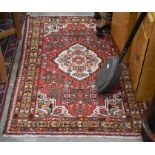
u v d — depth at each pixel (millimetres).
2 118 1668
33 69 1984
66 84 1877
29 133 1575
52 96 1797
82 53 2129
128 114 1688
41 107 1729
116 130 1594
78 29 2363
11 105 1733
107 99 1777
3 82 1890
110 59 1774
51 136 1566
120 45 2000
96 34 2281
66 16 2504
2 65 1808
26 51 2139
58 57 2090
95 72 1970
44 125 1621
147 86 1665
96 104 1747
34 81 1895
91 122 1638
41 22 2436
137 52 1659
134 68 1757
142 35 1543
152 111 1393
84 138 1558
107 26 2279
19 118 1657
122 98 1783
